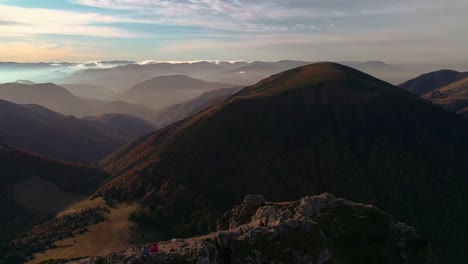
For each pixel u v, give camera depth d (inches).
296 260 2134.6
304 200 3070.9
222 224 3599.9
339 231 2736.2
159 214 6166.3
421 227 6382.9
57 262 2898.6
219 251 2181.3
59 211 7017.7
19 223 6574.8
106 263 1910.7
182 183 6879.9
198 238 2329.0
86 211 6491.1
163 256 1891.0
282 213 2802.7
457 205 6875.0
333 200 3073.3
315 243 2226.9
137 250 2014.0
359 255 2588.6
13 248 5349.4
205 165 7288.4
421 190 7086.6
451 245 6097.4
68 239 5349.4
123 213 6328.7
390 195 6988.2
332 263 2246.6
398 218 6496.1
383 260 2591.0
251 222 2866.6
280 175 7106.3
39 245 5260.8
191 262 1904.5
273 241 2196.1
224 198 6471.5
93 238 5354.3
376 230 2827.3
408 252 2701.8
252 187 6756.9
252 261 2122.3
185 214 6141.7
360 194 6929.1
